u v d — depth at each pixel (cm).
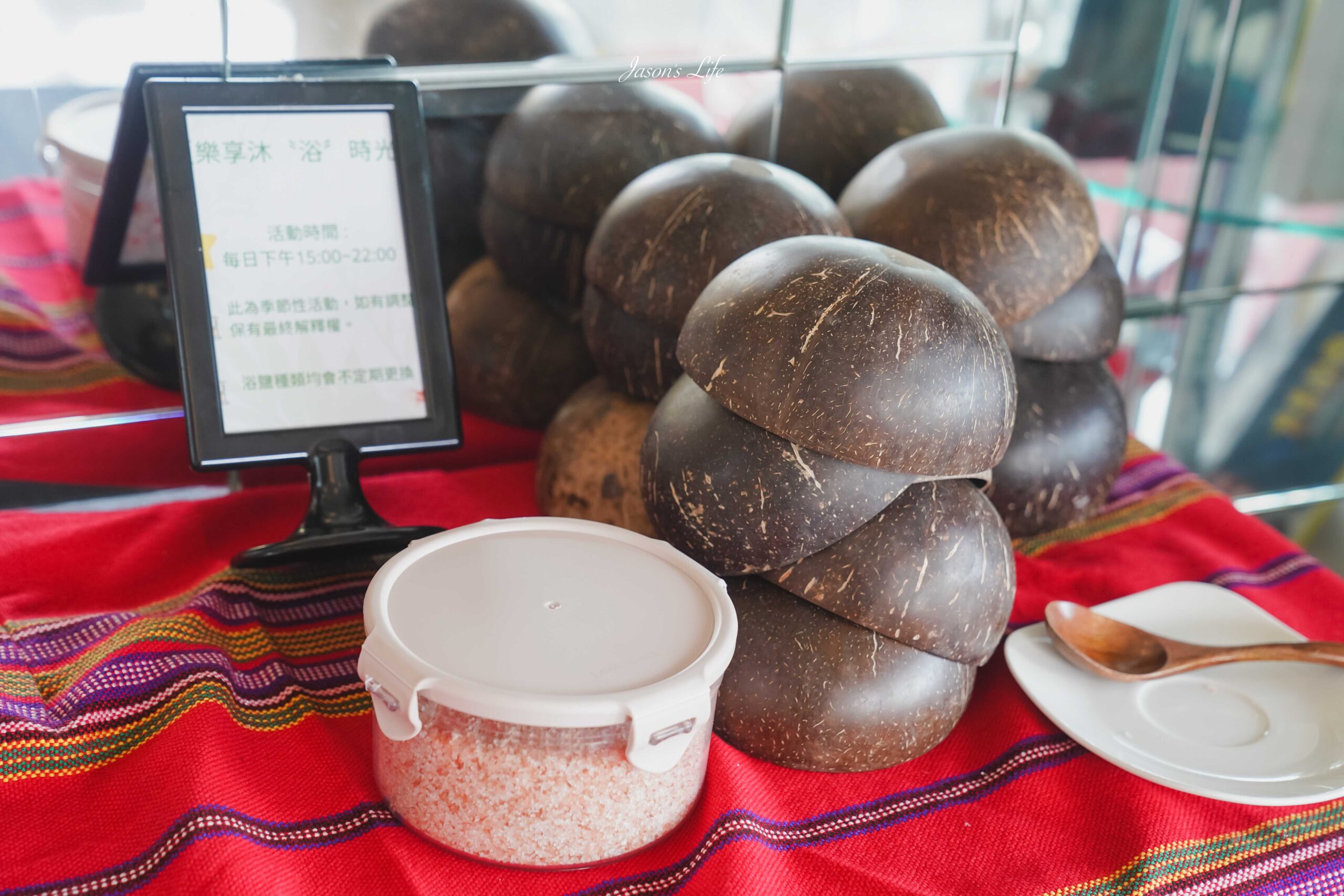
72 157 64
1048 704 50
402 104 58
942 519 46
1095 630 56
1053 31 86
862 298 43
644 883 41
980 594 47
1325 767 47
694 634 41
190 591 56
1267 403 107
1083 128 90
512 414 76
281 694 49
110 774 44
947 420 43
